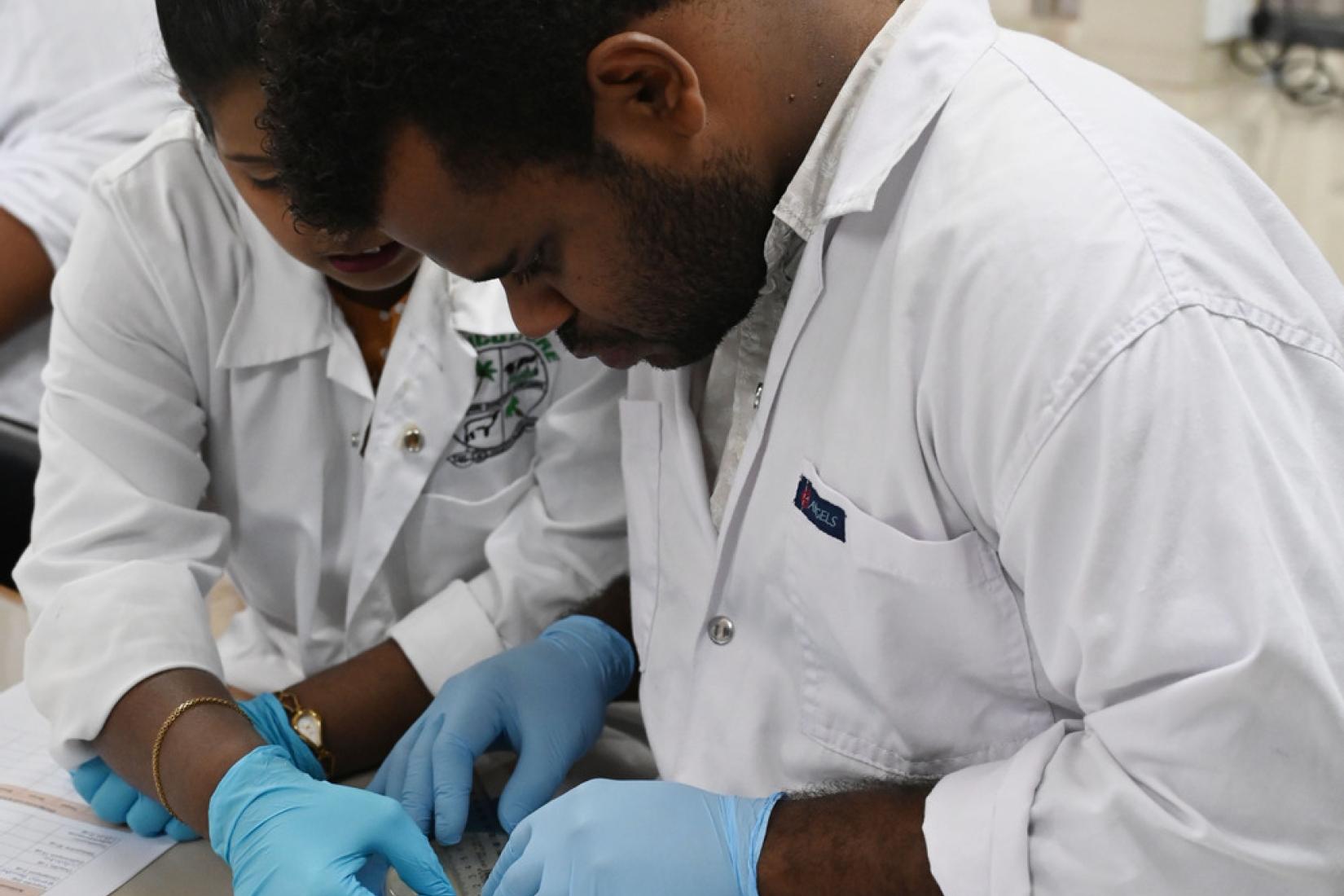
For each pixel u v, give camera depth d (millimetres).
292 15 694
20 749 1146
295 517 1226
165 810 1022
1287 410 680
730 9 749
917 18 816
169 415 1167
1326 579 653
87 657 1051
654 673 1063
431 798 1025
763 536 928
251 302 1146
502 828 1049
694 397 1035
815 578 885
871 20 825
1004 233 717
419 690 1172
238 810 929
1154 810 687
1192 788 671
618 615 1244
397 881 980
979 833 757
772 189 811
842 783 905
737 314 842
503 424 1244
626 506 1124
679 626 1039
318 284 1147
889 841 800
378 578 1258
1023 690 839
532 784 1041
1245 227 742
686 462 1006
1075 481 684
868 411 827
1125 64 3111
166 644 1054
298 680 1308
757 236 814
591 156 726
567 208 746
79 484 1127
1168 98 3088
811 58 792
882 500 826
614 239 762
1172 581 655
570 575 1234
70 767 1062
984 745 866
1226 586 645
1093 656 692
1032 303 695
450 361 1182
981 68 802
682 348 852
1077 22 3139
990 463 733
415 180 721
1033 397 689
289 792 932
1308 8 3154
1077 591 689
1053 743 787
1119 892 704
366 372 1179
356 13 676
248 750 984
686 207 762
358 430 1215
